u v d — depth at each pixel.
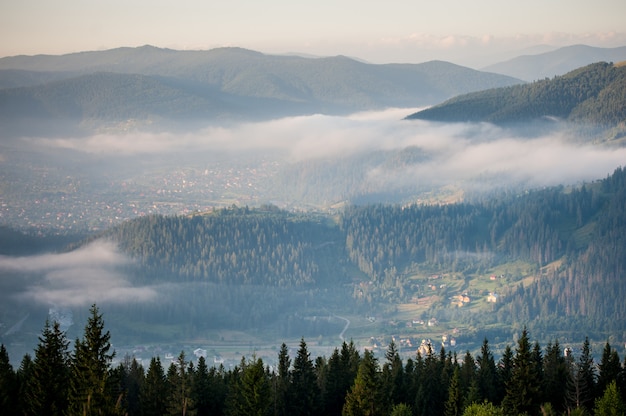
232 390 159.25
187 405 146.88
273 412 158.00
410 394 167.50
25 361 168.12
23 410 134.75
